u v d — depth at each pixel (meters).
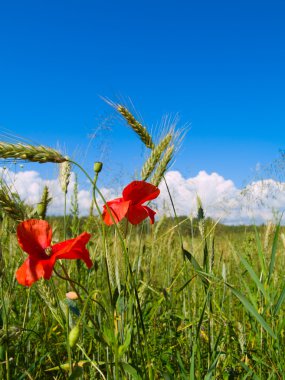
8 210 0.43
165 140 0.55
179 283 0.82
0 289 0.46
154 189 0.46
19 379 0.47
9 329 0.43
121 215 0.44
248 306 0.43
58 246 0.37
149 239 0.82
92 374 0.50
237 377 0.56
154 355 0.55
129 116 0.55
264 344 0.60
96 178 0.47
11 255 0.64
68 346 0.36
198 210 0.58
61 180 0.62
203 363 0.58
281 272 0.81
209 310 0.53
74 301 0.39
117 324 0.46
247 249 0.89
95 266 0.57
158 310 0.68
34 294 0.72
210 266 0.56
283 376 0.50
